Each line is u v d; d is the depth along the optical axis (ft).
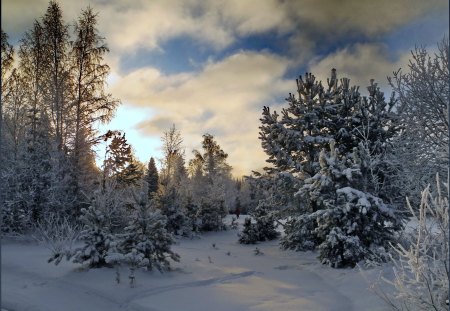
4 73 79.20
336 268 39.06
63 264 37.55
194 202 86.33
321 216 40.96
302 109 58.39
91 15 81.76
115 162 89.15
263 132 60.75
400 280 18.92
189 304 25.88
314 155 58.23
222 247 63.00
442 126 36.83
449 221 15.81
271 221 71.10
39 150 64.23
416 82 38.11
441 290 16.79
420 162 36.91
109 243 34.01
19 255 42.70
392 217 39.91
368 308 24.53
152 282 30.96
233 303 26.43
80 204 64.59
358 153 50.06
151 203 38.58
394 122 51.83
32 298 26.78
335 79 59.98
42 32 80.89
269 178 61.21
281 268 42.24
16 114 74.74
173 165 145.48
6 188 58.08
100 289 28.76
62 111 77.41
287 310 25.11
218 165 197.06
